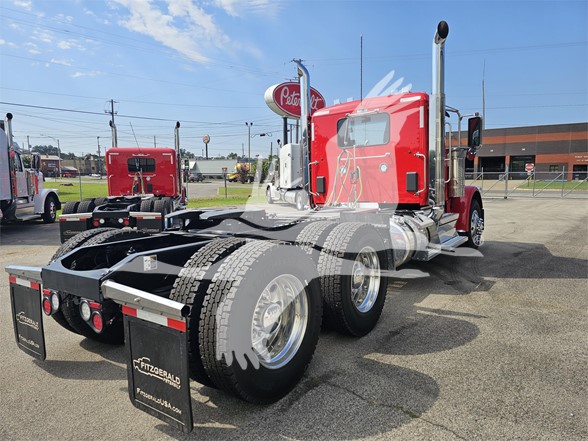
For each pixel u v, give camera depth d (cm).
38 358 301
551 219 1296
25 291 308
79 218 852
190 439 235
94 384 300
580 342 359
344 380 298
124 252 366
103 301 262
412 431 238
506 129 5291
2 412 264
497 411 255
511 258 710
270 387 266
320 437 235
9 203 1198
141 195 1245
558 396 272
